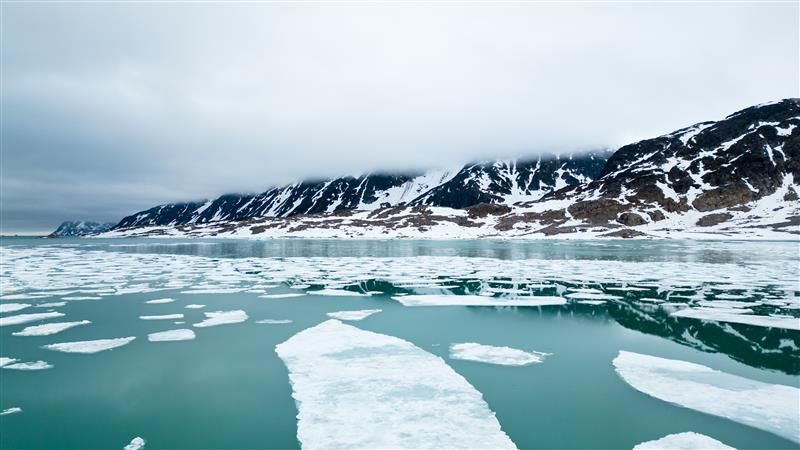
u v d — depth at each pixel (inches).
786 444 222.5
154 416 262.2
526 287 745.6
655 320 497.4
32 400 284.8
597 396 286.7
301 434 230.2
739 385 302.4
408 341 417.7
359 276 905.5
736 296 641.6
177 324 486.0
